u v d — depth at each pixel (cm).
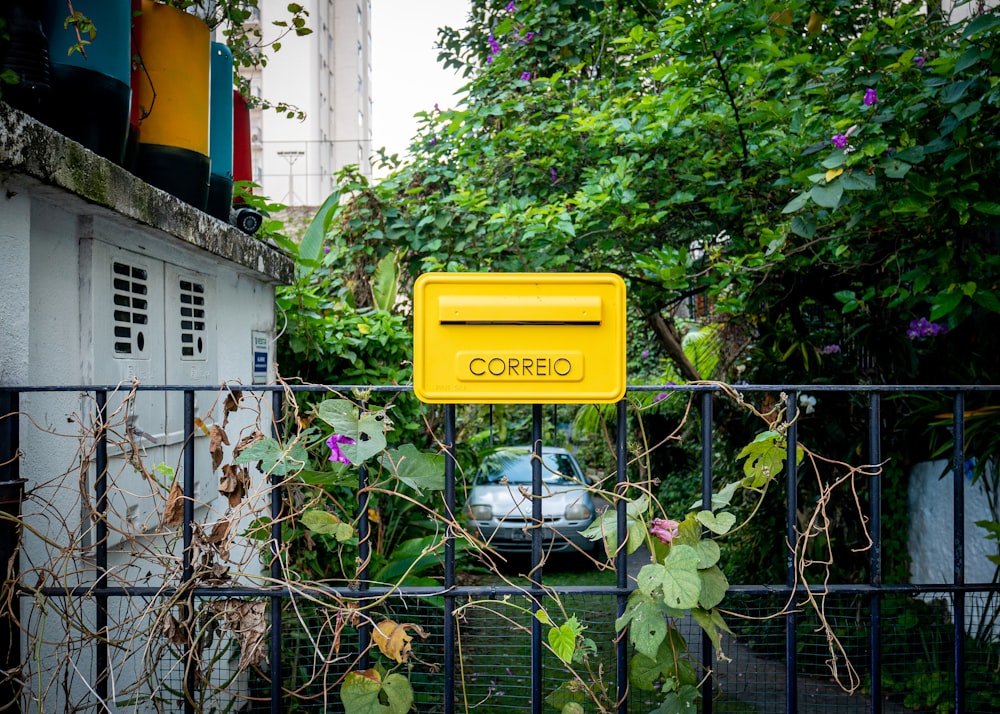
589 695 186
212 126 348
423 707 315
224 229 313
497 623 363
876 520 186
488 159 503
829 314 507
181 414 297
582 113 479
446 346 175
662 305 492
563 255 447
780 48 371
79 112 233
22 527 184
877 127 286
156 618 186
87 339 229
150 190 244
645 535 182
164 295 284
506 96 512
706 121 398
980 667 376
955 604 188
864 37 310
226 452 345
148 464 265
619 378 175
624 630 184
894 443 478
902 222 335
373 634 181
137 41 286
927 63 301
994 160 283
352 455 181
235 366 363
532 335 175
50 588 185
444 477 185
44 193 200
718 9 339
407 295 616
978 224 306
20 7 215
